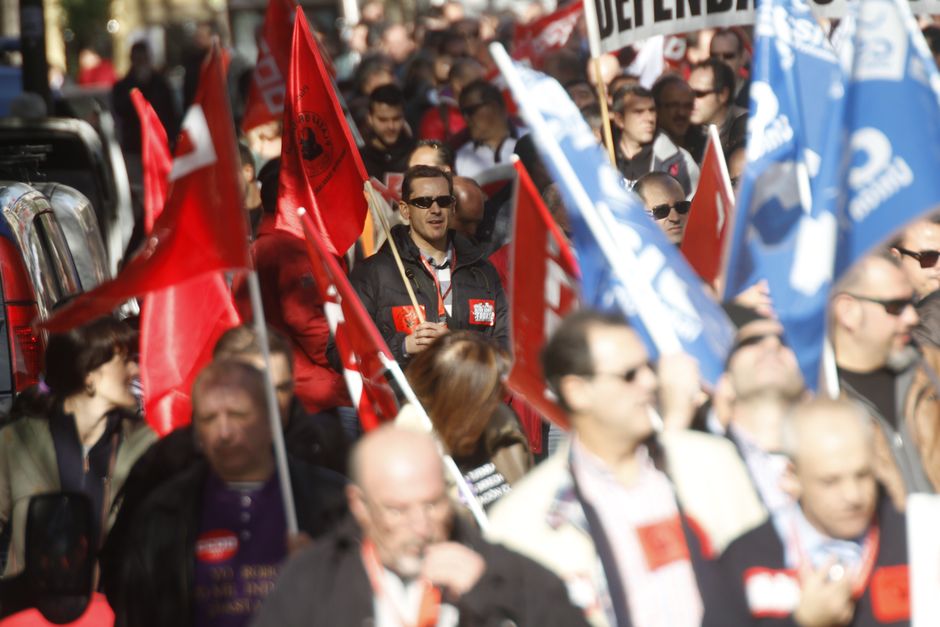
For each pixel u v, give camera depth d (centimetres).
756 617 1277
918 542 1283
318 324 2284
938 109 1556
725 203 2055
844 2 2489
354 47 7250
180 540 1452
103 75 9156
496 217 3111
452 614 1230
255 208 2956
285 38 3189
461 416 1681
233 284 2322
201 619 1451
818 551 1281
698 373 1527
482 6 9344
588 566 1266
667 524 1283
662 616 1262
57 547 1584
